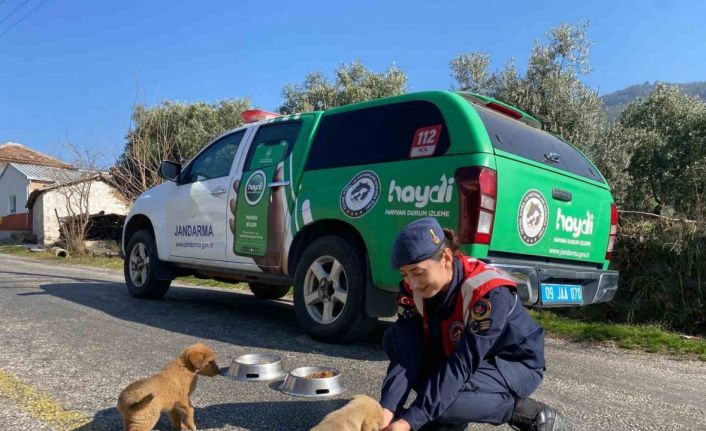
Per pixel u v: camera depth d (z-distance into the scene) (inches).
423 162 157.6
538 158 169.3
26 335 185.0
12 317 215.5
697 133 578.9
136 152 688.4
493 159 148.6
